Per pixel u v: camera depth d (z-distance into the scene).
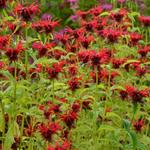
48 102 6.13
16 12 6.08
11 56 5.40
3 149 5.43
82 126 5.77
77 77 6.32
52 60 5.86
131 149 5.74
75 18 10.08
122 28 7.64
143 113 6.26
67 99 6.07
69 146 5.50
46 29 6.56
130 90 5.55
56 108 5.88
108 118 6.34
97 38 7.05
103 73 6.47
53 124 5.39
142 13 11.47
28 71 6.41
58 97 6.41
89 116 6.14
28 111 5.60
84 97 5.81
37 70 6.33
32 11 5.98
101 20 7.54
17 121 6.42
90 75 6.50
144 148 5.64
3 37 5.74
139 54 7.28
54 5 11.96
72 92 6.25
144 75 6.75
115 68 6.69
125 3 10.73
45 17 10.64
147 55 7.23
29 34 9.36
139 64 6.82
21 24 6.01
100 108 5.71
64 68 6.54
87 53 5.94
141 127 6.12
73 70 6.54
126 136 5.94
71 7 11.18
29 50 5.97
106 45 7.59
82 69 6.80
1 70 5.63
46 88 6.44
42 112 5.82
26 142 6.02
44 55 6.42
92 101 6.22
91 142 6.20
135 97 5.49
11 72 6.12
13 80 5.32
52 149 5.11
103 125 5.54
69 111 5.76
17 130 5.62
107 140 5.92
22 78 6.22
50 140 5.32
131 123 5.59
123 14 7.13
